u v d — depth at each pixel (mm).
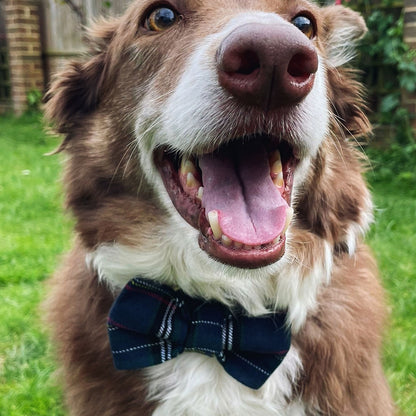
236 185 283
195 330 297
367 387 313
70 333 325
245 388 303
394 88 1090
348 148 350
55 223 744
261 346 295
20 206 813
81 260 345
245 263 260
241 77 230
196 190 290
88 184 333
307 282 315
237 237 262
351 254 336
